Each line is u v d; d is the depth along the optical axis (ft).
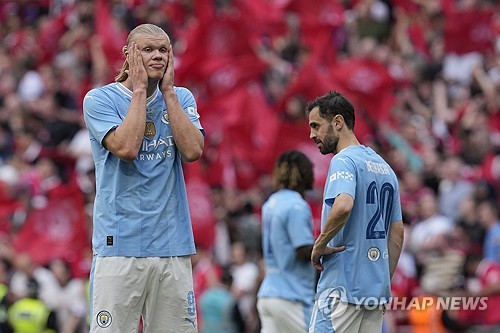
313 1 116.37
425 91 118.32
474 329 79.00
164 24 127.85
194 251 49.49
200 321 85.46
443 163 104.73
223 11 121.90
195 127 48.83
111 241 48.06
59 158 111.24
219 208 98.27
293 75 111.55
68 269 92.27
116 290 47.96
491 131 110.83
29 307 86.12
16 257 91.35
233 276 86.99
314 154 99.04
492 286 80.59
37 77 130.93
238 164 101.81
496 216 93.56
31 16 148.25
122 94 49.29
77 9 137.08
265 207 66.28
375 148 104.06
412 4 129.29
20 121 123.34
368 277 51.93
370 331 52.75
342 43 124.47
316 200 91.86
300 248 63.87
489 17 120.26
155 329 48.96
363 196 51.78
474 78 116.26
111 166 48.47
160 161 48.65
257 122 102.99
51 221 93.81
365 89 107.55
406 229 93.25
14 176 111.14
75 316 88.07
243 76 105.40
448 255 88.79
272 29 116.98
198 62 106.63
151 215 48.24
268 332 65.77
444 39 122.21
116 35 113.91
